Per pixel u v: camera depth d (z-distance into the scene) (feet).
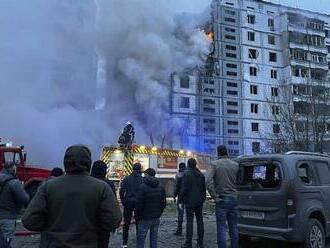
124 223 28.63
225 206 24.66
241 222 27.73
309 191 26.81
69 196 11.14
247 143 170.81
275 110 128.88
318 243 26.55
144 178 24.98
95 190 11.34
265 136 144.66
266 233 26.37
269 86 181.27
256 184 27.84
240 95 173.47
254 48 181.57
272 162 27.09
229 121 168.66
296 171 26.63
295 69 181.47
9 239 22.16
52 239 10.94
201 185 27.96
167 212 53.98
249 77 177.58
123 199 28.58
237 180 28.63
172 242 31.86
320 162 28.84
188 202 27.68
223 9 175.94
